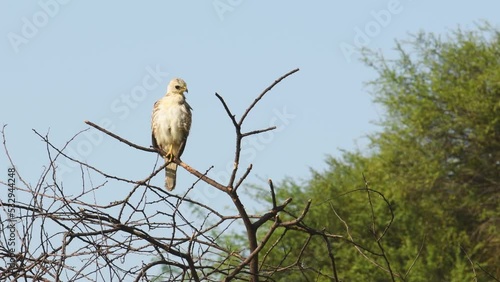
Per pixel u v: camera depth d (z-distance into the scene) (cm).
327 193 2209
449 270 2100
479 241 2288
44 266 654
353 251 2030
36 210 675
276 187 2198
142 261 680
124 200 692
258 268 747
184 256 683
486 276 2159
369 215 2164
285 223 689
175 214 685
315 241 2008
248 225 707
